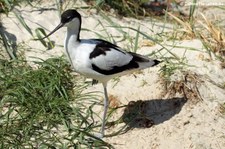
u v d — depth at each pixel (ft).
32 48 43.96
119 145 35.88
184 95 38.40
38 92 39.24
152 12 52.34
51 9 47.21
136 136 36.45
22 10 46.57
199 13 53.21
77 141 35.76
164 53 42.88
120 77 40.78
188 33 45.62
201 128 36.55
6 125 36.14
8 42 43.96
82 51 34.88
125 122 37.50
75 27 34.88
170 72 39.65
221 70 41.22
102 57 34.94
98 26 46.85
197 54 42.37
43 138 35.70
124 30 47.09
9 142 35.24
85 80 41.24
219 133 36.27
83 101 39.24
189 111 37.58
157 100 38.37
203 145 35.50
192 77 39.34
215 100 38.37
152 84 39.50
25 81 39.47
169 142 35.81
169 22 50.60
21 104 37.99
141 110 37.96
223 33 47.03
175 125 36.81
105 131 37.14
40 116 37.32
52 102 38.17
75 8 47.67
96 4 48.01
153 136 36.32
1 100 38.29
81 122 37.14
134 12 51.37
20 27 45.16
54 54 43.75
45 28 45.75
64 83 40.60
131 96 39.06
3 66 41.47
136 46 42.80
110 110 38.37
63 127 36.76
